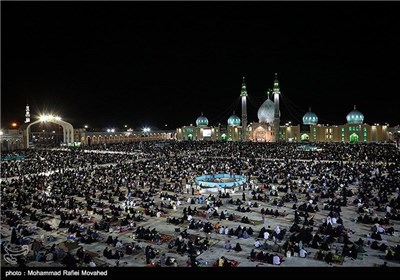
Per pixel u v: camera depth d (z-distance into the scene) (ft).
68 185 116.98
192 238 70.54
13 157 202.28
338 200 94.84
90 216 86.07
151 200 98.84
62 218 82.64
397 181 115.55
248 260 59.36
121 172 143.02
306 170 142.92
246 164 165.37
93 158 191.72
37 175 138.21
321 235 70.69
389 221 79.92
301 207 90.33
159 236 68.39
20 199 97.45
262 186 115.55
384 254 61.11
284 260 58.85
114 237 71.77
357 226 77.20
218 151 225.97
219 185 121.70
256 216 86.22
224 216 83.82
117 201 102.27
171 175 140.26
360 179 121.19
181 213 89.97
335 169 140.97
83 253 59.72
